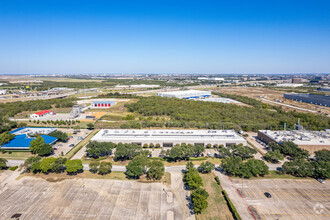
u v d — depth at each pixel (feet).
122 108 602.44
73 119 500.33
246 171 235.61
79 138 366.02
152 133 349.41
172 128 425.69
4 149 301.43
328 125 446.19
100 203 190.90
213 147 328.49
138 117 508.12
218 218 176.86
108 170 239.91
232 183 230.27
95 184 221.05
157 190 214.28
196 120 456.45
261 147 345.10
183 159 288.30
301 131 373.40
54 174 238.68
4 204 186.19
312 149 312.09
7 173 239.71
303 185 229.86
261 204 195.83
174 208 187.93
